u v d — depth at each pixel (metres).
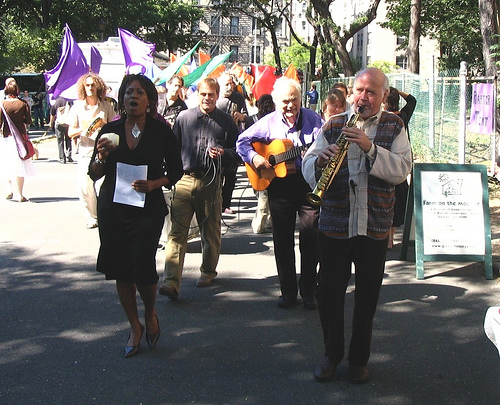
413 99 6.75
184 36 59.53
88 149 8.17
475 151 13.20
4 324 4.98
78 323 4.99
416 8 19.08
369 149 3.60
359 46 58.44
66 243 7.54
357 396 3.80
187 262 6.71
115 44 17.66
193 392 3.84
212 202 5.64
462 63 10.91
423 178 6.41
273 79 14.34
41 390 3.87
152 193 4.28
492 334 3.14
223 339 4.66
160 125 4.34
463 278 6.17
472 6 30.06
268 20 38.12
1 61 40.84
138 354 4.39
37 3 38.91
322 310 3.99
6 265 6.62
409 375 4.08
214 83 5.56
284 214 5.19
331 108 5.96
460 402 3.73
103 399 3.76
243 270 6.45
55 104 15.93
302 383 3.96
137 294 5.65
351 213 3.80
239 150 5.25
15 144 10.08
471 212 6.34
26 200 10.35
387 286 5.93
